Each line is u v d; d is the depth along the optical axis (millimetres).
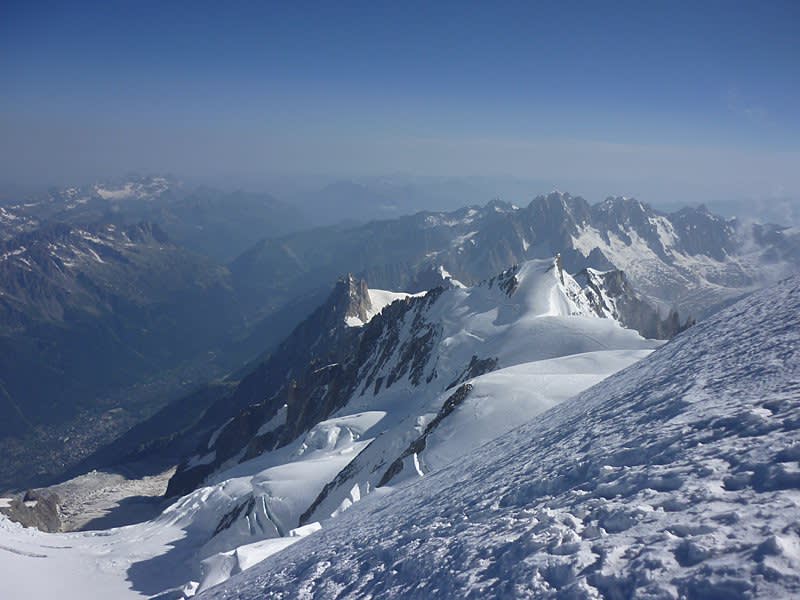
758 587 6012
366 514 24750
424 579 10891
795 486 7867
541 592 7984
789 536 6695
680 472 9867
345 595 12469
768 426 10344
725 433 10961
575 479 12727
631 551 7910
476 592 9070
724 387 14328
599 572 7691
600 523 9375
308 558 18484
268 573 19266
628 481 10594
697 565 6895
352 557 15586
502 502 13875
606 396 22906
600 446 14273
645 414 15422
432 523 15031
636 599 6785
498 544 10625
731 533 7258
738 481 8711
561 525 9977
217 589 21844
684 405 14188
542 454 17453
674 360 22062
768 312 21766
